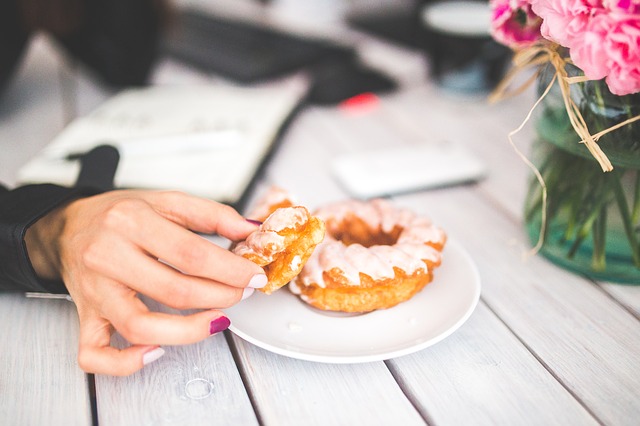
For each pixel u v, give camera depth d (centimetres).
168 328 33
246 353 37
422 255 37
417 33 89
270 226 35
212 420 33
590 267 42
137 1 74
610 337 38
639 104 36
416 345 35
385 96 74
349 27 101
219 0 121
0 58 68
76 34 77
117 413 33
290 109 66
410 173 54
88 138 60
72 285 36
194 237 34
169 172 53
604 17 32
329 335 36
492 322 39
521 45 39
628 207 38
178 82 79
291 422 33
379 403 34
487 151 60
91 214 36
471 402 34
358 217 42
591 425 32
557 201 41
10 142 62
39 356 37
